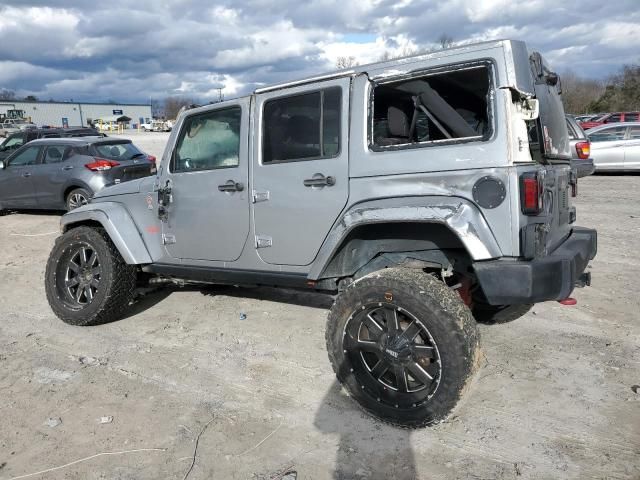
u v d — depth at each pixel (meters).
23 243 8.31
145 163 10.55
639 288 5.30
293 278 3.70
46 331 4.77
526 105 2.96
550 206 3.07
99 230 4.80
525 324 4.49
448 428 3.07
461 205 2.91
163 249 4.52
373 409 3.11
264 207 3.76
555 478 2.63
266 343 4.36
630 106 50.97
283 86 3.65
